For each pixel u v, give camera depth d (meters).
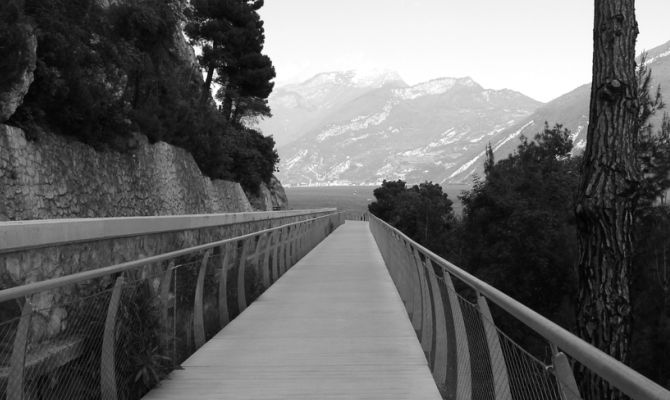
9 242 5.81
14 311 4.09
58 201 10.55
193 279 7.80
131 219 8.82
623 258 8.35
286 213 24.81
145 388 5.90
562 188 36.34
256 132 37.72
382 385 6.10
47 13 12.15
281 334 8.66
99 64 14.00
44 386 4.16
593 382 6.70
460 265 42.03
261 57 34.06
